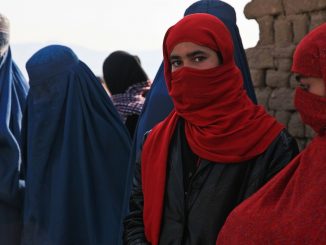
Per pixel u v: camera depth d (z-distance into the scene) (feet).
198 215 6.57
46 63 10.14
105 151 10.44
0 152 10.65
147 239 7.12
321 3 11.48
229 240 5.41
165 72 7.40
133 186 7.65
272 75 12.53
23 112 10.58
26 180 10.27
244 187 6.56
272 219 5.08
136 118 13.65
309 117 5.18
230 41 6.99
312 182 4.93
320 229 4.67
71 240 10.14
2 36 11.12
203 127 6.84
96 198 10.30
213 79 6.77
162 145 7.11
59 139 10.29
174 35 6.95
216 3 9.38
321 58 5.05
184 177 6.84
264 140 6.61
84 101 10.37
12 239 10.53
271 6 12.57
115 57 15.06
